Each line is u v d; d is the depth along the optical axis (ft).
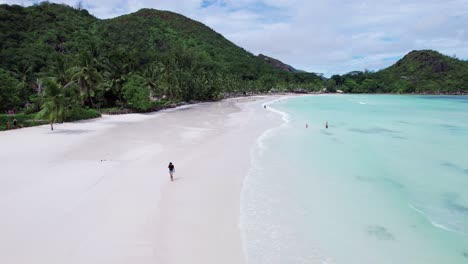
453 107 270.26
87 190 57.16
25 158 76.84
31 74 237.04
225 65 618.03
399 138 114.62
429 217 50.44
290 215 50.37
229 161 79.92
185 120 159.12
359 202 55.88
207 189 60.39
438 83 634.43
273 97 448.24
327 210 52.44
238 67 618.85
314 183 65.00
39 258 36.73
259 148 94.99
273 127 137.49
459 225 47.88
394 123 157.38
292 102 337.93
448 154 89.86
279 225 46.98
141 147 92.12
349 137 115.85
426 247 41.88
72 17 479.00
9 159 75.87
